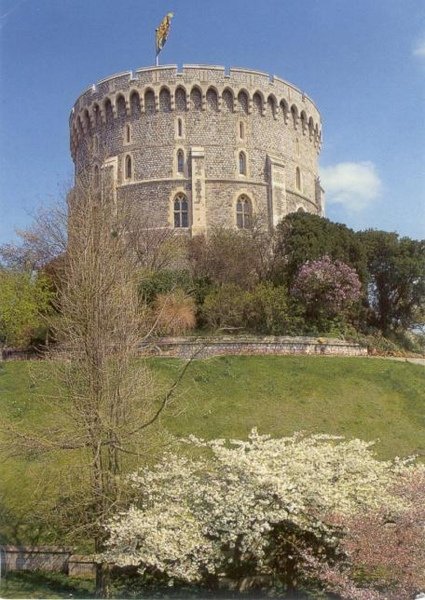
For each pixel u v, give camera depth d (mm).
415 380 29062
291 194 53031
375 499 13188
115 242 18531
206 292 36719
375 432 24062
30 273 38688
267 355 30750
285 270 39281
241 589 13961
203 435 22859
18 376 28359
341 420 24750
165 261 40562
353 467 14422
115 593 14406
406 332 42406
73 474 15914
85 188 22047
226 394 26250
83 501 14727
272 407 25312
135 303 17891
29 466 20141
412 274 39781
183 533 13156
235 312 34219
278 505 12938
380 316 41312
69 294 16469
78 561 16391
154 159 50781
